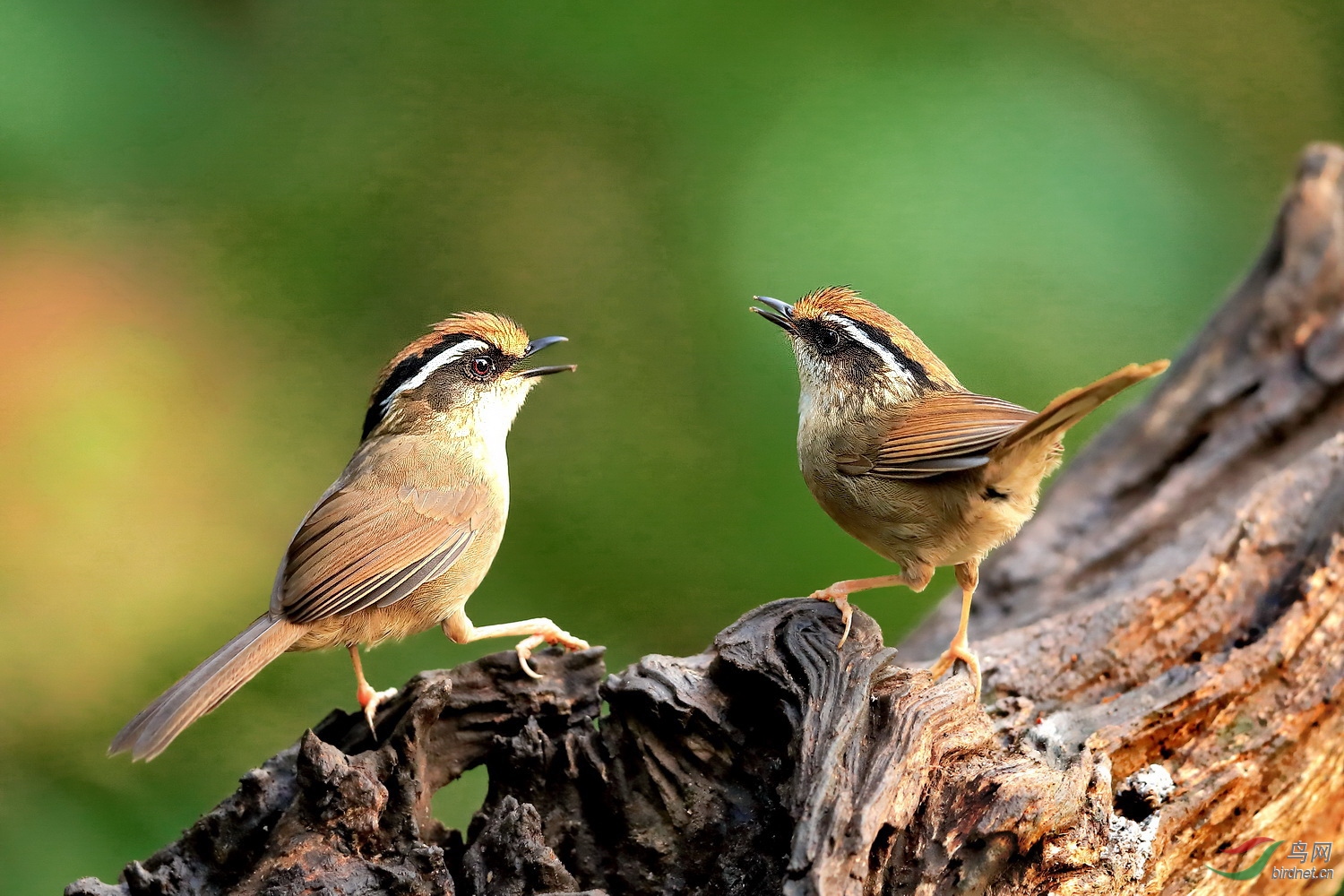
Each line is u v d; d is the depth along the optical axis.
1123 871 7.90
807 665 7.84
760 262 13.58
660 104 14.45
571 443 13.73
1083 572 11.12
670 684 7.98
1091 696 9.23
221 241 14.60
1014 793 7.29
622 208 14.55
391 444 10.02
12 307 13.78
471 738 8.45
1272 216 14.71
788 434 13.28
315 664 12.87
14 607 12.55
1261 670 8.96
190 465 13.62
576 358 14.16
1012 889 7.46
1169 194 13.73
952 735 7.55
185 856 7.92
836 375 9.66
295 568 9.14
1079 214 13.37
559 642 10.06
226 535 13.34
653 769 7.96
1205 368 12.04
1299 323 11.67
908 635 11.68
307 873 7.49
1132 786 8.31
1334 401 11.16
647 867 7.87
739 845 7.73
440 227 14.87
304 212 14.78
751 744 7.88
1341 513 9.61
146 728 8.21
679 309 13.87
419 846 7.60
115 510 13.20
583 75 14.59
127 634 12.60
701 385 13.69
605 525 13.19
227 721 12.43
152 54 14.31
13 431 13.32
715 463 13.36
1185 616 9.55
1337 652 9.09
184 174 14.58
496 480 10.20
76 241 14.25
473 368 10.35
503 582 13.01
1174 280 13.34
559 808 8.16
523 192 14.86
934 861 7.19
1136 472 11.79
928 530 9.16
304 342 14.49
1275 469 11.08
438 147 15.00
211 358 14.20
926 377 9.80
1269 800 8.77
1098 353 12.77
